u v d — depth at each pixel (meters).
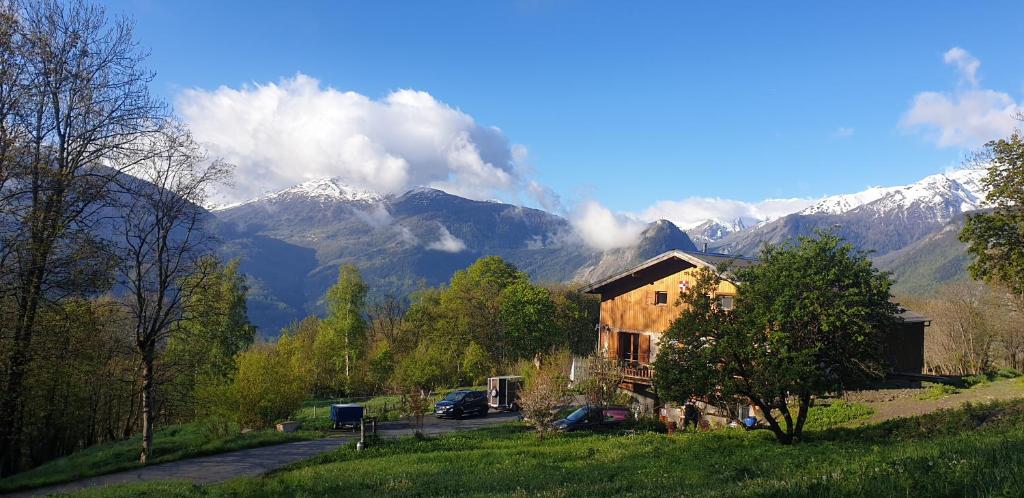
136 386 41.97
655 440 26.42
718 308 24.08
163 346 36.22
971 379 37.19
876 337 23.48
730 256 42.50
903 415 28.45
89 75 24.86
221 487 19.64
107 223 26.52
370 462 23.45
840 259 23.14
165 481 21.00
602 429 32.59
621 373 39.78
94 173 25.47
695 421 35.09
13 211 22.33
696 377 22.66
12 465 30.45
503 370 69.19
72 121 25.06
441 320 77.94
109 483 21.95
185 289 31.23
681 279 40.41
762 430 28.53
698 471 15.91
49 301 23.89
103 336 32.16
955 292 55.56
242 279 58.59
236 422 37.59
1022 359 53.94
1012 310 48.28
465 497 14.22
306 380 47.78
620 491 13.16
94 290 24.92
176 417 52.00
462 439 29.70
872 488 7.99
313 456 27.20
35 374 25.97
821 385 22.12
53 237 23.36
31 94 23.02
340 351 73.25
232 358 45.59
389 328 87.69
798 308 22.02
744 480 12.70
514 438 30.36
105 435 50.16
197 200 29.31
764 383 21.86
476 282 82.31
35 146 23.61
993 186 29.25
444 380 67.88
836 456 15.81
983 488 7.44
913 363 37.47
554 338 71.31
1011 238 28.53
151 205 28.06
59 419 37.88
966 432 16.88
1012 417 19.69
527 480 16.81
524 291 72.06
